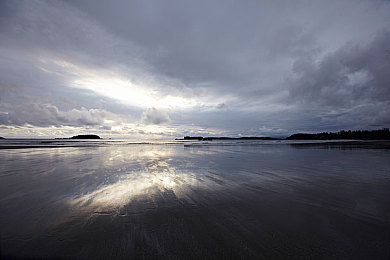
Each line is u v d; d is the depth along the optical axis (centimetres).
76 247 261
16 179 652
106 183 608
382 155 1378
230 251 251
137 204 427
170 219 349
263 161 1112
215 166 942
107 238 284
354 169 844
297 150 1889
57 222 336
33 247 261
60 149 2012
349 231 303
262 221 340
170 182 625
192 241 275
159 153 1655
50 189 538
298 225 324
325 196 479
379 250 252
